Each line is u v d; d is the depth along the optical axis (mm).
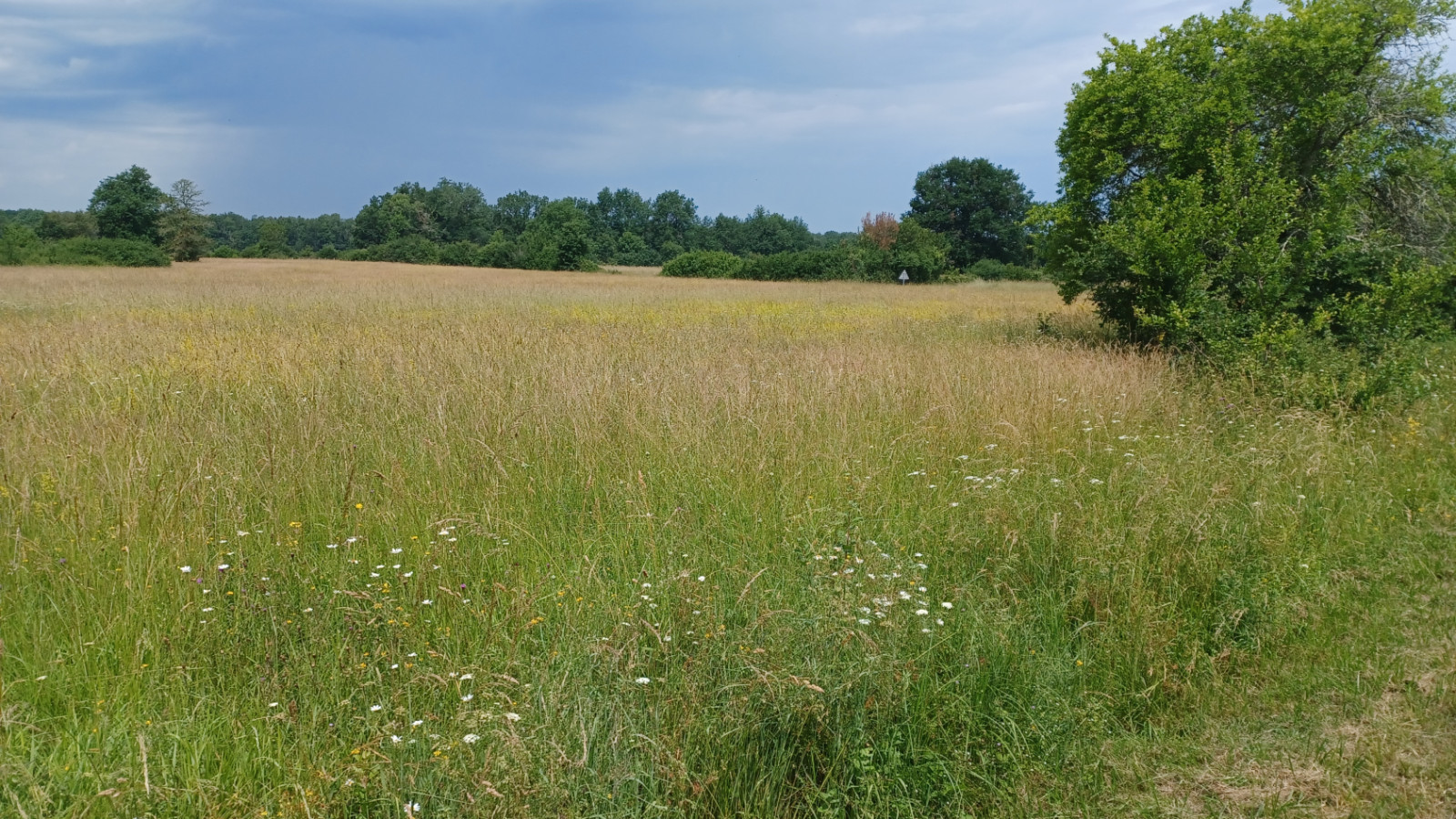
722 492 6379
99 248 68188
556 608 4484
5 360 10125
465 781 3102
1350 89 14180
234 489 5938
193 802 3084
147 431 6895
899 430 8164
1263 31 14328
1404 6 13648
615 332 16984
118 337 13375
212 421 7375
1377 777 3643
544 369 9875
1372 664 4543
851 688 3740
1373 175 14352
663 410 7918
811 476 6715
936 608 4801
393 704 3693
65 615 4293
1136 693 4180
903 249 65688
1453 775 3637
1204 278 12312
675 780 3295
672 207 129375
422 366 10070
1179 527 5645
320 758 3344
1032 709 3996
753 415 7945
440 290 35500
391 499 5965
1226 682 4449
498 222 135625
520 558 5285
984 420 8297
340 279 49438
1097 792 3611
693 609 4363
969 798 3609
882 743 3639
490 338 13570
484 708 3557
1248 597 5016
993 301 34531
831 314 26078
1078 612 4922
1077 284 16734
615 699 3568
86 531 5043
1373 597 5289
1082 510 5812
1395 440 8375
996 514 5754
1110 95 16062
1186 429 8656
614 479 6578
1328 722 4082
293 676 3852
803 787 3443
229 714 3578
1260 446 7863
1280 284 12047
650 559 5191
